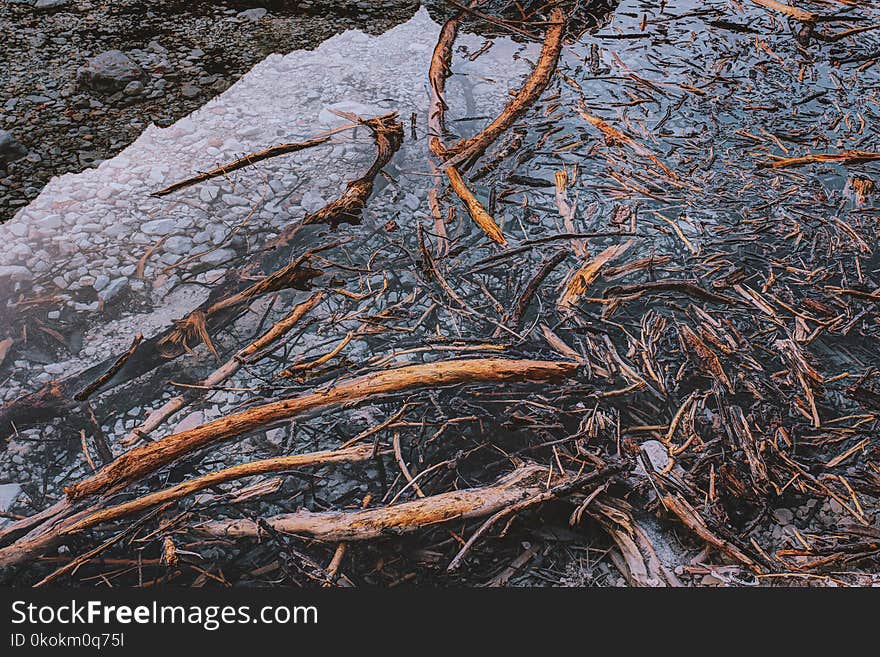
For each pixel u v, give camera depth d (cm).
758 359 191
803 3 369
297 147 256
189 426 175
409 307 204
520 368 174
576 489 155
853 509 160
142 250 223
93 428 170
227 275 212
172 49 314
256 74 303
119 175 249
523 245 225
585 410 171
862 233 235
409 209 242
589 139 275
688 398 175
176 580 147
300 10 348
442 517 148
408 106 289
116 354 193
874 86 311
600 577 150
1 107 273
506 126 274
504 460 164
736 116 290
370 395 169
